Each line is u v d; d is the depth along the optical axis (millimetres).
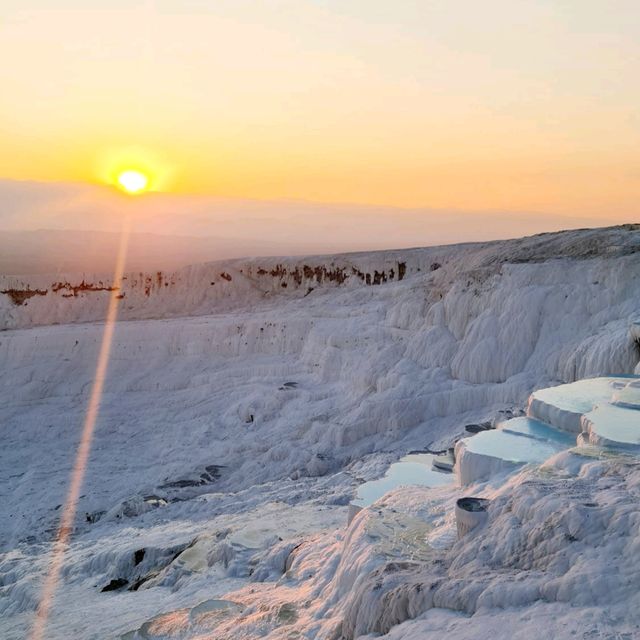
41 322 80250
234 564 20625
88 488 43250
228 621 15320
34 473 46250
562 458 13836
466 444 17766
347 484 33812
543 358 42812
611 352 36219
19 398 61188
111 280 85500
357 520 16062
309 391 54188
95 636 17781
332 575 15641
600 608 8492
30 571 27422
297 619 14031
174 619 16266
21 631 20344
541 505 10680
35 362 65312
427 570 11320
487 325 46312
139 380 63188
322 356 57562
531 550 10188
